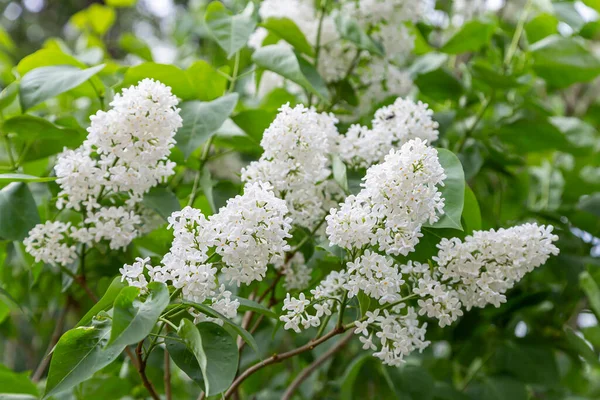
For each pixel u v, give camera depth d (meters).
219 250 0.93
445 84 1.38
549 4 1.36
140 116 0.99
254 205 0.93
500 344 1.38
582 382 1.66
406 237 0.95
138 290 0.90
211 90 1.21
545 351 1.36
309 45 1.25
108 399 1.22
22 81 1.12
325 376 1.50
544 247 0.96
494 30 1.37
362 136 1.09
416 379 1.26
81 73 1.13
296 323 0.98
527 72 1.40
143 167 1.02
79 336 0.93
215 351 0.92
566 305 1.39
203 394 1.08
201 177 1.19
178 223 0.93
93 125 1.00
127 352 1.18
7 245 1.29
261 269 0.94
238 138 1.22
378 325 0.98
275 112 1.23
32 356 1.57
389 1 1.28
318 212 1.06
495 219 1.36
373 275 0.96
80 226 1.10
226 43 1.21
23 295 1.40
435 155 0.94
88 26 2.04
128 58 2.10
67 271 1.15
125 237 1.05
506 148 1.44
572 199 1.53
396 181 0.94
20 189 1.12
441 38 1.64
